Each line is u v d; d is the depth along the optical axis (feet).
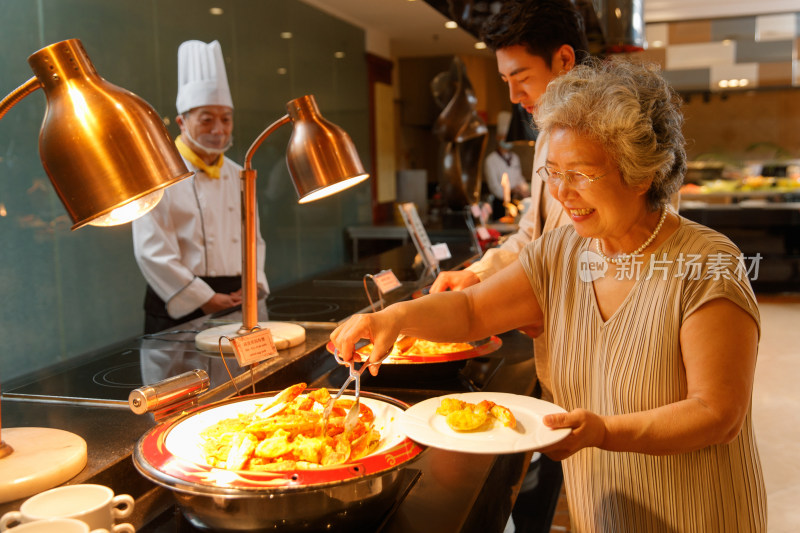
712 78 29.27
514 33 5.67
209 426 3.53
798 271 23.54
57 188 3.23
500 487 4.28
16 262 10.44
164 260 8.95
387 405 3.82
